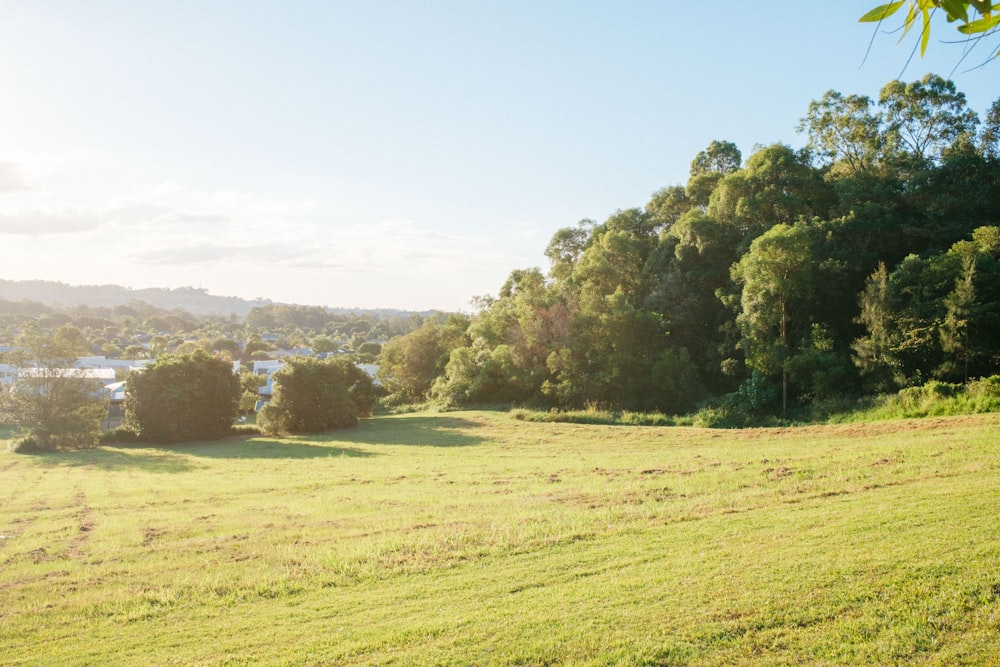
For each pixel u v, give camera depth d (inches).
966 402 1143.0
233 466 1336.1
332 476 1091.3
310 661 305.3
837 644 282.7
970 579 324.2
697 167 2618.1
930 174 1764.3
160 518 764.6
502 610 350.0
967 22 88.7
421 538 533.3
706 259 2076.8
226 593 428.8
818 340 1582.2
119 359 4980.3
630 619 322.7
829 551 387.5
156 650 337.1
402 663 294.4
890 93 1962.4
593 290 2258.9
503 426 1776.6
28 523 783.1
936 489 518.9
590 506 637.3
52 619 395.2
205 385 1995.6
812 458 795.4
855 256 1680.6
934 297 1408.7
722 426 1526.8
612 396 1914.4
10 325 7391.7
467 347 2696.9
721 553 411.8
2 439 2356.1
